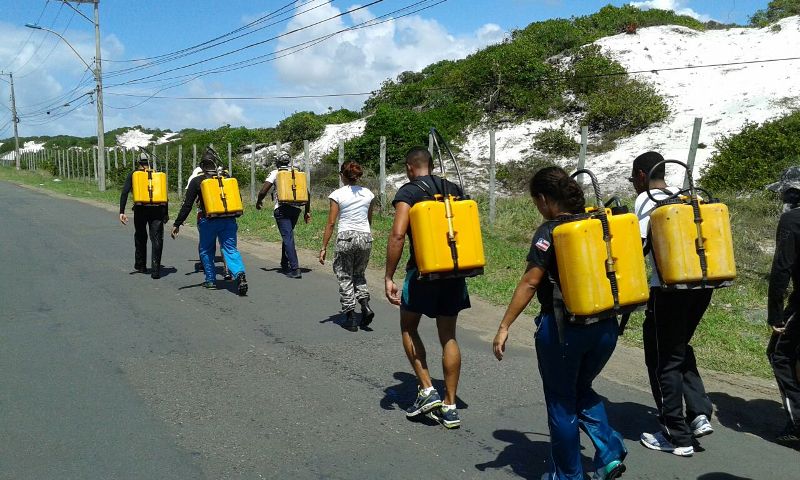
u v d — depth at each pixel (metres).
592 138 20.97
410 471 3.76
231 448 3.98
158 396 4.78
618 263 3.25
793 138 13.66
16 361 5.48
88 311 7.18
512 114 24.38
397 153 23.00
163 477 3.61
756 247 9.66
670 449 4.10
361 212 6.64
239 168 24.47
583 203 3.41
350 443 4.10
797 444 4.23
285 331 6.55
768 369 5.61
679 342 4.02
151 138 62.62
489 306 7.71
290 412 4.55
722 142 15.48
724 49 24.20
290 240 9.30
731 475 3.81
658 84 22.66
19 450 3.89
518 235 11.77
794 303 4.30
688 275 3.73
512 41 28.34
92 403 4.62
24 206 19.62
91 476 3.60
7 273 9.21
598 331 3.30
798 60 21.69
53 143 73.19
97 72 27.97
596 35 27.98
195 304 7.61
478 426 4.41
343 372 5.39
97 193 25.98
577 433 3.44
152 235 8.93
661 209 3.83
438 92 27.97
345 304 6.60
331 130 31.44
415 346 4.45
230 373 5.30
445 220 4.11
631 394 5.04
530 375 5.41
